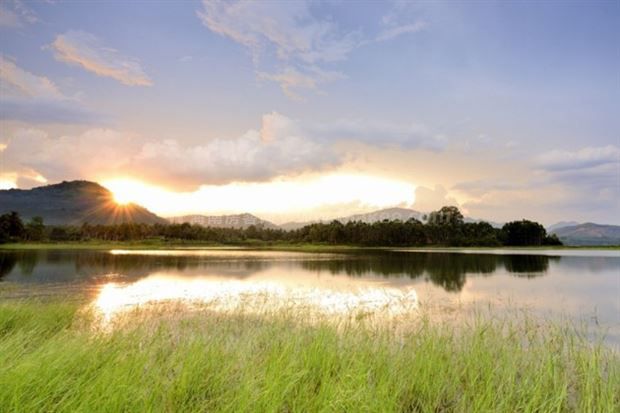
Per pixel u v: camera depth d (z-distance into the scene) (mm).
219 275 35500
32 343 8992
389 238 145125
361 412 5848
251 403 5945
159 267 43812
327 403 5848
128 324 13305
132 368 6688
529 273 38656
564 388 6945
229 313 16375
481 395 6941
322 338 8938
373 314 16578
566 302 20844
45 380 5711
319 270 41500
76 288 25312
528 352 9797
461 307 18875
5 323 11781
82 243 129875
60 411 5160
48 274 34406
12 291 23719
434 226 149500
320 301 20641
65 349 7258
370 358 8336
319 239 163500
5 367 5922
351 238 153375
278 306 18266
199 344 8383
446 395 7383
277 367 6930
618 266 48906
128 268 41844
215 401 6363
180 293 23547
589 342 11672
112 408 5273
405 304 19688
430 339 9398
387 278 33469
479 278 33844
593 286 28312
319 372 7430
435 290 25609
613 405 6625
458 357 8867
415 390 7289
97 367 6852
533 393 6977
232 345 9547
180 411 5941
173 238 161375
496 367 8039
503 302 20641
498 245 139875
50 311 14055
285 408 6305
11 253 68438
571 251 100750
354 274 37219
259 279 32250
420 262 54781
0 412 5078
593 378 7570
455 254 80875
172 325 13430
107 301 20141
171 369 7520
